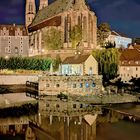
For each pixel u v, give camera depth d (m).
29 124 69.31
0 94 125.69
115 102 102.25
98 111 86.25
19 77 162.50
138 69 147.12
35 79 164.12
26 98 112.75
